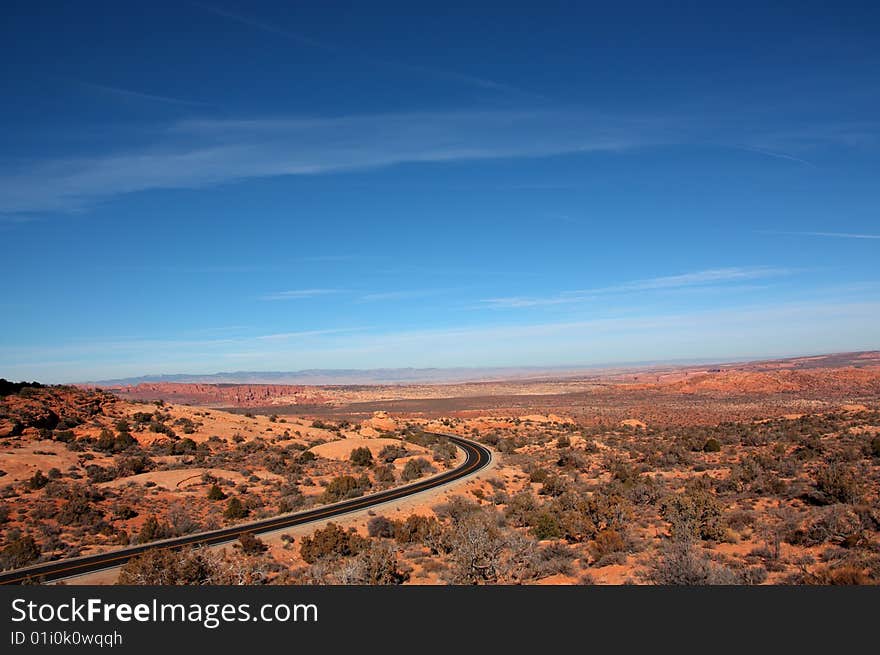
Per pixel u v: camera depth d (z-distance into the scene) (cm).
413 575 2405
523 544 2484
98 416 7056
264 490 5053
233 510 4166
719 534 2594
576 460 6078
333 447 7162
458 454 7631
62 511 3828
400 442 7900
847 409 9181
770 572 2052
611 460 6062
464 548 2339
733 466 5022
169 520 4000
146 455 5925
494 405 18638
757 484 3981
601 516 3077
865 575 1842
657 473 5191
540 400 19788
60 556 3166
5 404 6156
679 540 2439
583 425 11088
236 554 3083
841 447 5412
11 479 4550
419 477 5906
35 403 6450
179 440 6812
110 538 3562
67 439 5944
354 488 5128
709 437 7375
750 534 2661
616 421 11438
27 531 3559
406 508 4269
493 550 2327
